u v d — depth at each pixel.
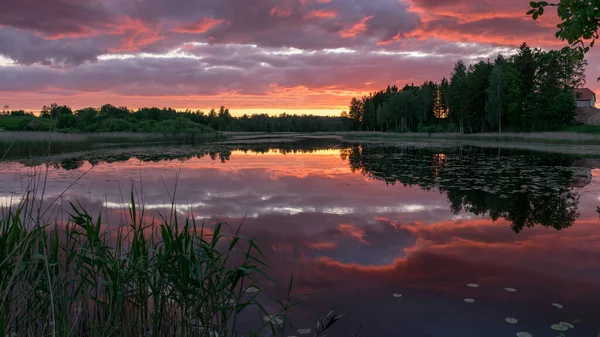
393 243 5.06
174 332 2.67
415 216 6.45
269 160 16.55
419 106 69.12
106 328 2.41
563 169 12.67
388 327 3.01
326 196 8.14
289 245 4.95
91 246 2.60
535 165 14.02
